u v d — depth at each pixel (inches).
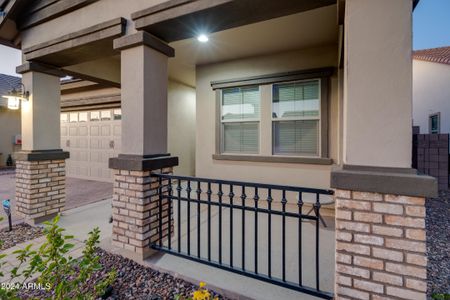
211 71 194.7
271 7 87.7
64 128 320.5
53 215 152.9
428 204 181.6
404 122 63.1
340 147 146.9
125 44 103.6
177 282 87.6
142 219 99.7
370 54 65.4
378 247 62.3
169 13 95.3
